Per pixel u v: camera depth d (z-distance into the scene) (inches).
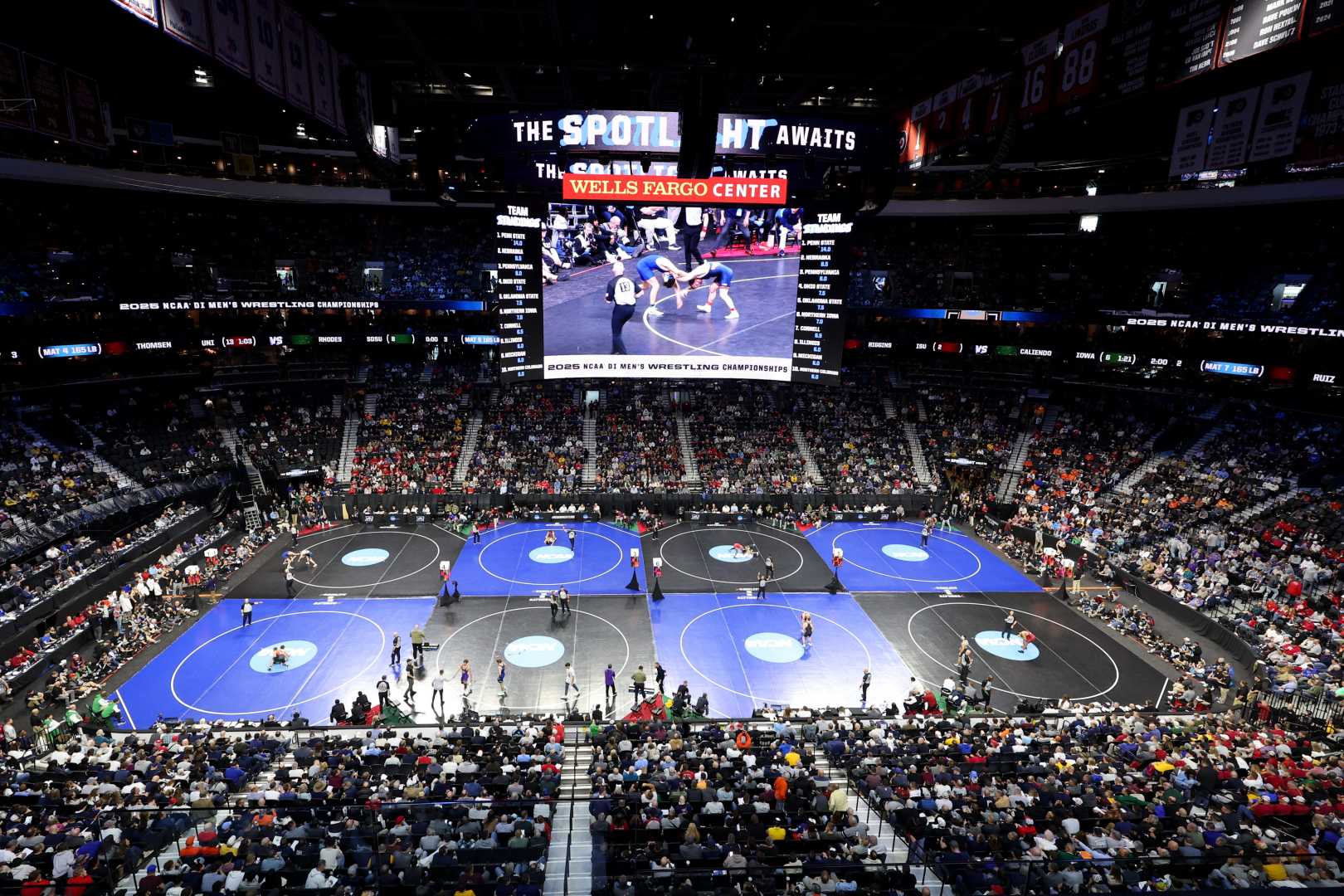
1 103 800.3
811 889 569.3
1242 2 862.5
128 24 565.0
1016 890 553.6
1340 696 1048.8
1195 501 1706.4
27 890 534.3
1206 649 1316.4
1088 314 1963.6
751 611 1448.1
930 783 789.2
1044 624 1419.8
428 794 754.8
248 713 1089.4
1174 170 1379.2
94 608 1284.4
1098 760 851.4
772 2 794.8
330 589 1513.3
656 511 1964.8
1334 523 1503.4
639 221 1262.3
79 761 854.5
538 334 1239.5
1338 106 1113.4
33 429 1685.5
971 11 845.2
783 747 892.0
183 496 1733.5
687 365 1314.0
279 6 770.2
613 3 740.0
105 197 1899.6
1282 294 1823.3
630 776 793.6
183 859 624.7
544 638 1327.5
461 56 849.5
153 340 1819.6
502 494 1945.1
